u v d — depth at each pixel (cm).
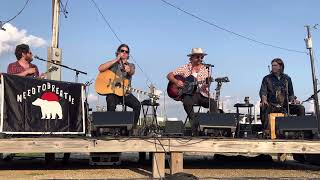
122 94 827
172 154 734
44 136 729
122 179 675
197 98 834
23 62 794
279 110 852
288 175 754
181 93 827
